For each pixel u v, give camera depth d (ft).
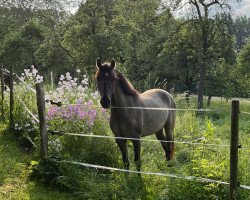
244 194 15.07
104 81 17.80
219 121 41.68
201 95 89.15
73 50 104.58
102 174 19.33
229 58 94.17
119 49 95.86
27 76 32.27
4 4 151.64
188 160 23.12
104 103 17.66
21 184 19.27
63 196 18.07
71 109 23.40
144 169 19.98
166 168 18.62
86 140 22.75
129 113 19.25
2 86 32.71
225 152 19.80
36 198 17.60
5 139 26.84
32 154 23.90
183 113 36.17
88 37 94.58
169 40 93.04
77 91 27.73
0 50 117.80
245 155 18.76
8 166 21.35
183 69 101.50
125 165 19.65
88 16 98.99
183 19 93.15
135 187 17.51
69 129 22.95
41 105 20.36
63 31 110.01
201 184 16.37
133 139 18.75
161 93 24.02
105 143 22.58
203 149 19.25
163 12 94.58
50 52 106.63
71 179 18.99
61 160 20.08
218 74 107.65
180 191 15.98
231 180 14.52
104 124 24.44
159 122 22.15
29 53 116.37
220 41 88.07
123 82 19.04
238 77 114.11
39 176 19.89
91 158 21.68
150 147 25.41
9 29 132.67
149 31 116.26
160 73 99.91
